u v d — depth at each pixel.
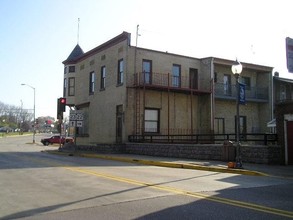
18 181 11.93
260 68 35.69
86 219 6.96
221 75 34.06
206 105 32.00
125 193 9.64
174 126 30.64
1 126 150.88
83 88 37.00
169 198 8.95
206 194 9.56
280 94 36.72
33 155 26.78
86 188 10.47
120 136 29.75
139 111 28.98
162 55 30.73
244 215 7.25
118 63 30.30
